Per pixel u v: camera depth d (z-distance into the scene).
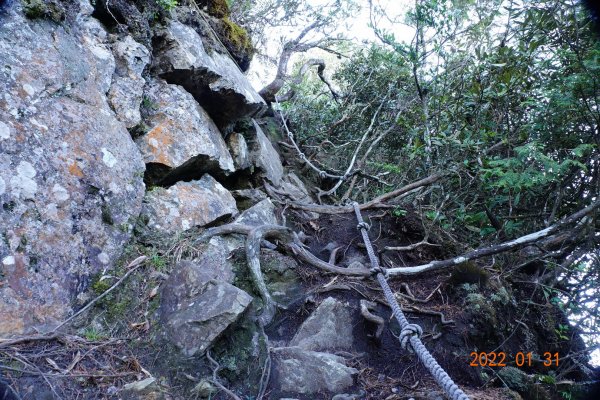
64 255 2.28
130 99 3.12
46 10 2.65
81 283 2.32
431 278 3.64
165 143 3.25
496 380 2.97
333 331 2.85
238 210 3.84
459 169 4.46
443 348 3.00
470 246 4.31
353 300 3.15
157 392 1.95
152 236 2.86
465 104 4.75
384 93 6.47
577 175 4.57
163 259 2.75
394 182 5.57
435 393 2.48
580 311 3.92
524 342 3.53
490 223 4.70
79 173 2.51
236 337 2.33
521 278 4.21
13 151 2.24
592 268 4.11
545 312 3.97
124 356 2.12
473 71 4.75
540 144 4.00
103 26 3.28
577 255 4.16
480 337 3.21
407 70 5.78
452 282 3.58
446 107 4.93
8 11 2.47
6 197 2.14
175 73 3.63
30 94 2.41
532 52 4.38
